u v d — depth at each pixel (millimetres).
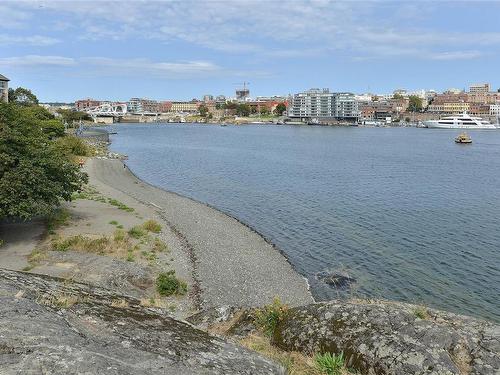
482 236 37031
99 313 6074
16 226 31891
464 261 30875
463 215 44844
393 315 8180
